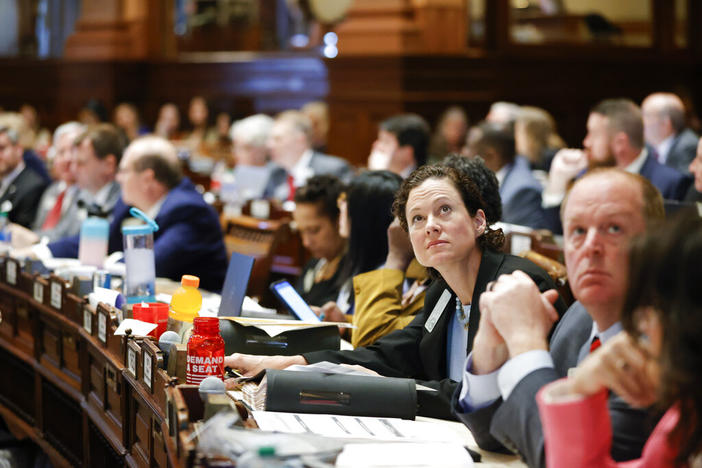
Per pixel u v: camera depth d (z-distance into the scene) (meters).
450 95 11.65
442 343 2.81
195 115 13.84
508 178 6.64
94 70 14.44
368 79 11.66
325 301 4.25
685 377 1.35
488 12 12.02
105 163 5.96
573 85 12.47
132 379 2.75
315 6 15.35
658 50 13.01
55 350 3.86
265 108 13.92
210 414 2.04
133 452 2.80
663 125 7.45
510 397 1.92
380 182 3.82
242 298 3.37
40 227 7.39
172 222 5.12
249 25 16.31
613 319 1.90
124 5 14.48
